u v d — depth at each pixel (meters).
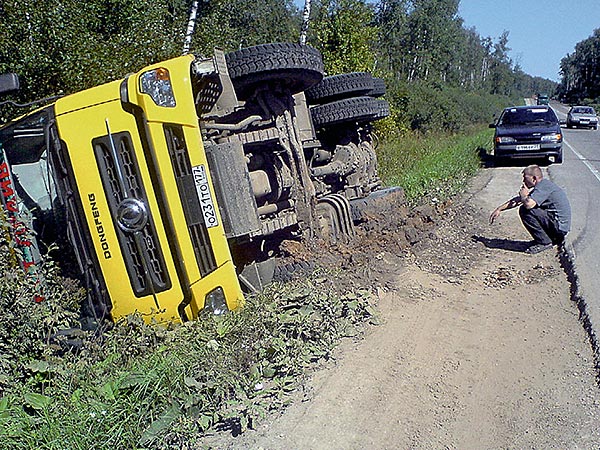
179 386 4.07
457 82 71.56
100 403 3.84
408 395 4.51
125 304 5.12
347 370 4.90
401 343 5.41
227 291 5.16
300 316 5.14
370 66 19.23
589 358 5.05
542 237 8.55
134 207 4.99
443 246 8.55
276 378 4.62
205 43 17.09
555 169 17.67
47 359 4.38
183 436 3.88
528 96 158.75
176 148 4.98
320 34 19.19
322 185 7.97
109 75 10.10
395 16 55.31
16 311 4.43
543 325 5.81
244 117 6.25
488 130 35.78
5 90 5.39
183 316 5.16
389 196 8.90
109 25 11.49
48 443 3.50
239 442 3.95
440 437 4.00
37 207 5.28
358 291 6.19
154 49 11.82
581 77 118.06
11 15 8.68
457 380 4.74
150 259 5.07
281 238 6.56
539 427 4.09
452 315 6.09
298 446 3.91
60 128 5.03
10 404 3.85
